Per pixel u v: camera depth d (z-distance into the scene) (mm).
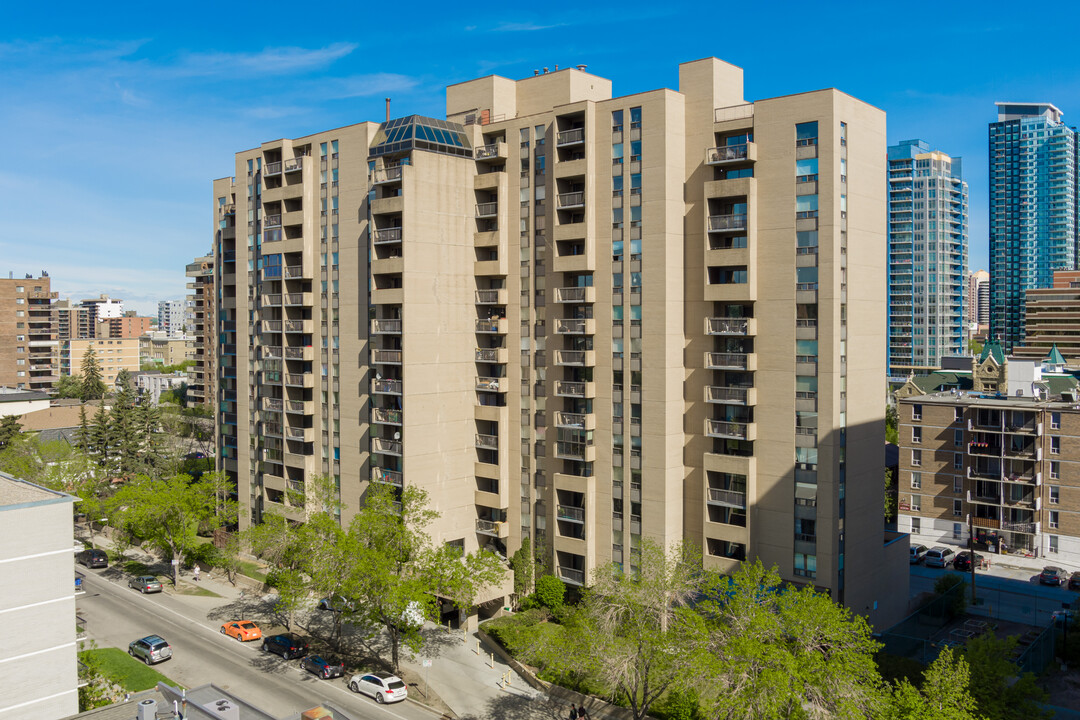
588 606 58312
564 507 71375
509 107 79000
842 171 60188
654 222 65375
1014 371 106062
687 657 44500
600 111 68500
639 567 59844
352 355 80750
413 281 72688
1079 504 90938
